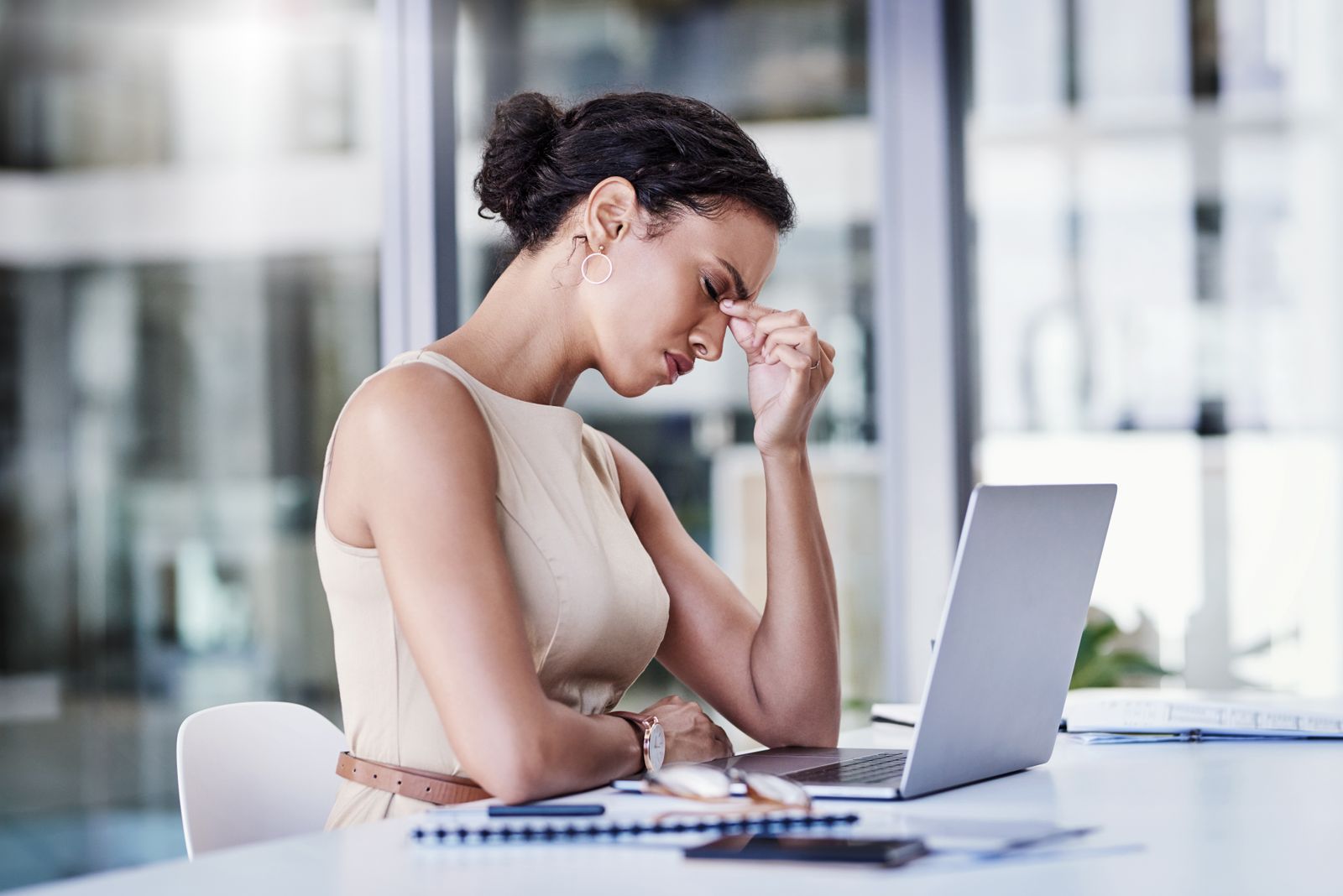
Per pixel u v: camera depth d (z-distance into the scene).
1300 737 1.74
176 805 3.71
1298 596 4.08
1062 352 4.10
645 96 1.70
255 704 1.67
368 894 0.95
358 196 3.09
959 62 4.08
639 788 1.33
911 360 4.05
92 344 3.60
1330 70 4.11
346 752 1.59
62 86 3.52
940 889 0.95
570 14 3.10
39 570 3.66
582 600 1.56
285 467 3.54
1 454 3.58
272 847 1.11
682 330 1.66
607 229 1.63
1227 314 4.11
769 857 1.02
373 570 1.50
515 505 1.54
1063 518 1.41
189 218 3.50
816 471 3.92
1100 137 4.12
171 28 3.50
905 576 4.02
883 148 4.05
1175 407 4.11
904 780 1.28
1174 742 1.74
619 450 1.92
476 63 2.85
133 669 3.71
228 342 3.51
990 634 1.33
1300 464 4.10
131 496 3.65
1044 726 1.50
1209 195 4.12
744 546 3.70
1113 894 0.93
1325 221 4.12
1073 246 4.12
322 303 3.35
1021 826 1.14
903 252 4.06
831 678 1.82
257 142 3.33
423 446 1.41
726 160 1.65
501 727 1.29
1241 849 1.08
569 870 1.01
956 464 4.02
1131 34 4.11
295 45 3.29
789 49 3.86
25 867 3.65
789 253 3.88
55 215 3.54
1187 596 4.08
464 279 2.75
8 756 3.66
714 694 1.86
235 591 3.66
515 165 1.69
